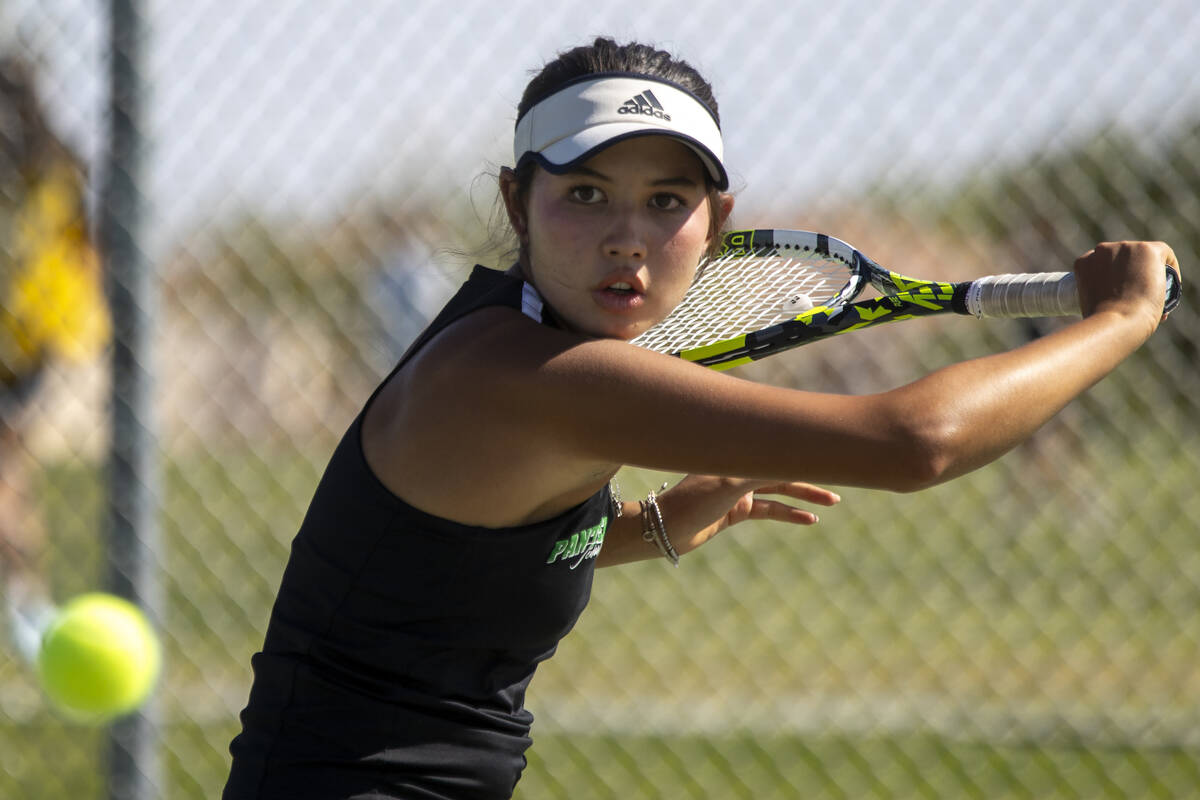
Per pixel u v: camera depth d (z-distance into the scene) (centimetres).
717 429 574
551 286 664
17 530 1503
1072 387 595
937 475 569
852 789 1464
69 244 1380
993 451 579
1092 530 1730
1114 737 1473
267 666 698
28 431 1458
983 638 1688
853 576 1789
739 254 864
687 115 651
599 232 647
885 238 1385
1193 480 1612
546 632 690
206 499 1598
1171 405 1558
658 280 663
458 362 620
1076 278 668
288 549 1627
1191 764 1461
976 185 1399
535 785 1474
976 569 1795
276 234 1397
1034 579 1764
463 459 623
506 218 822
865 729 1482
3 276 1373
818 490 912
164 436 1529
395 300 1423
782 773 1492
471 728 685
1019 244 1405
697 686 1567
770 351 777
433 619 659
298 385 1505
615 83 650
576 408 591
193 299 1437
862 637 1698
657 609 1752
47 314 1400
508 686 702
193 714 1455
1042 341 609
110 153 1159
